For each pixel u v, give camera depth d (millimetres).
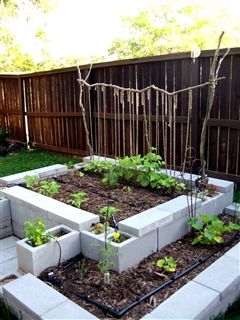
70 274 2285
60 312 1780
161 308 1799
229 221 3088
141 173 3609
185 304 1825
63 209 2840
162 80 4691
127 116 5258
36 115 7176
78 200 3096
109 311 1893
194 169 4512
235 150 4188
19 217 3230
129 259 2314
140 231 2359
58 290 2111
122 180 3771
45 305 1837
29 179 3631
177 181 3547
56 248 2369
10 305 1981
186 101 4500
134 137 5215
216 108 4246
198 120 4422
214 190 3275
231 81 4051
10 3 9625
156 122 4535
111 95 5445
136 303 1953
